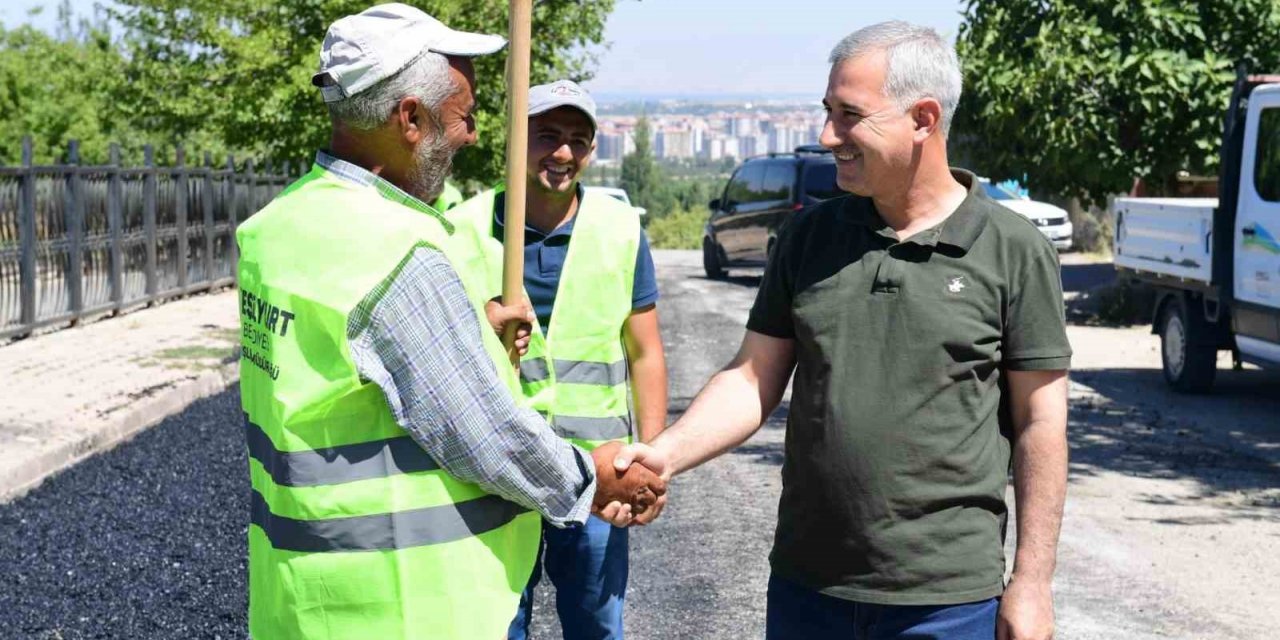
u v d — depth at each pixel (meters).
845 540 3.17
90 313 16.28
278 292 2.74
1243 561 7.02
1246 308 11.53
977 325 3.13
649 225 64.31
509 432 2.76
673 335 16.91
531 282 4.30
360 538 2.73
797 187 23.75
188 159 32.62
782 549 3.30
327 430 2.72
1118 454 9.77
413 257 2.71
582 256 4.31
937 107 3.16
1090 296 19.73
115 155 17.08
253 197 23.23
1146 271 13.29
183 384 11.70
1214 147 17.86
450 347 2.71
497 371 2.83
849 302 3.20
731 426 3.36
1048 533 3.09
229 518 7.73
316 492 2.72
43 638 5.75
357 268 2.68
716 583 6.50
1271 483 8.86
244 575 6.67
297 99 20.50
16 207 14.53
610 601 4.30
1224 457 9.69
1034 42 18.28
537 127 4.24
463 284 2.78
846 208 3.29
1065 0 18.52
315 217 2.76
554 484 2.84
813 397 3.21
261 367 2.81
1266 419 11.27
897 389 3.13
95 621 5.98
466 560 2.79
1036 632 3.02
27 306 14.68
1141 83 17.95
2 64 33.34
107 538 7.29
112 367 12.59
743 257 25.39
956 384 3.13
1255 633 5.89
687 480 8.70
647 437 4.48
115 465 9.03
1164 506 8.23
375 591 2.74
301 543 2.74
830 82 3.22
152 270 18.47
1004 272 3.15
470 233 4.31
